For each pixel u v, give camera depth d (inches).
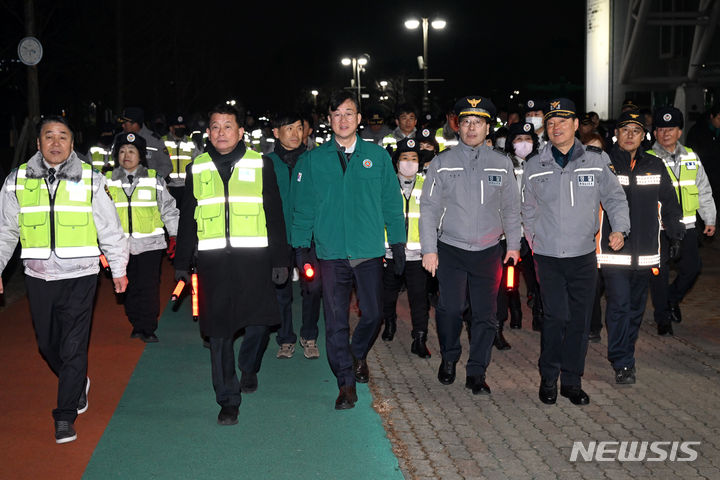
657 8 2129.7
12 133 1325.0
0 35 971.3
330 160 231.0
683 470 188.9
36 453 201.3
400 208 236.1
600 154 235.1
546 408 234.4
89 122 1427.2
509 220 241.0
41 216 203.8
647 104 2217.0
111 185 301.7
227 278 216.2
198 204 217.0
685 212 319.6
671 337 317.7
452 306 247.8
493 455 198.2
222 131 215.6
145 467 191.9
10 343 313.6
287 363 283.6
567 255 232.2
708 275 452.4
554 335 235.6
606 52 2258.9
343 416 227.5
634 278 259.6
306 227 234.4
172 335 323.9
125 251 213.2
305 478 185.0
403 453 199.6
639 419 224.1
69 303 206.8
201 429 217.5
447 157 240.4
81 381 209.0
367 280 236.1
